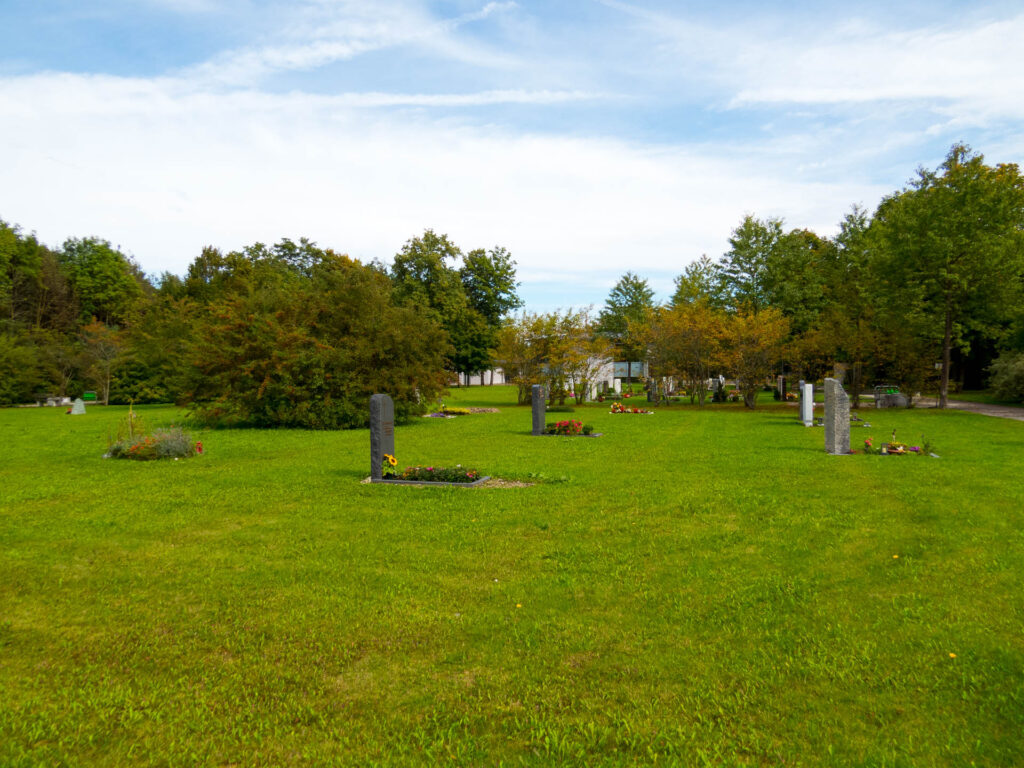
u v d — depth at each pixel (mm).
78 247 75938
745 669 4547
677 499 10102
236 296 26906
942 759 3486
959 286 30016
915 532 7957
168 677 4562
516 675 4535
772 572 6598
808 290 46344
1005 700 4039
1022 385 33469
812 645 4910
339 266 53688
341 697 4273
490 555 7340
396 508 9789
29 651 4965
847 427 15352
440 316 60750
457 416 30297
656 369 37812
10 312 54406
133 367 45250
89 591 6250
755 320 33844
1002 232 29703
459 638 5156
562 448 17156
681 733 3781
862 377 32875
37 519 9156
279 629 5336
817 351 34469
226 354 24969
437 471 12195
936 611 5480
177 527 8688
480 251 70875
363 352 25156
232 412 24594
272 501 10336
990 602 5652
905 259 30938
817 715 3955
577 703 4156
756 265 49812
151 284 89312
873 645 4867
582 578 6527
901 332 31453
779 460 14242
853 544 7512
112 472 13484
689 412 31578
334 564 7023
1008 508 9086
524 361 37656
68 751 3668
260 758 3611
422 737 3785
